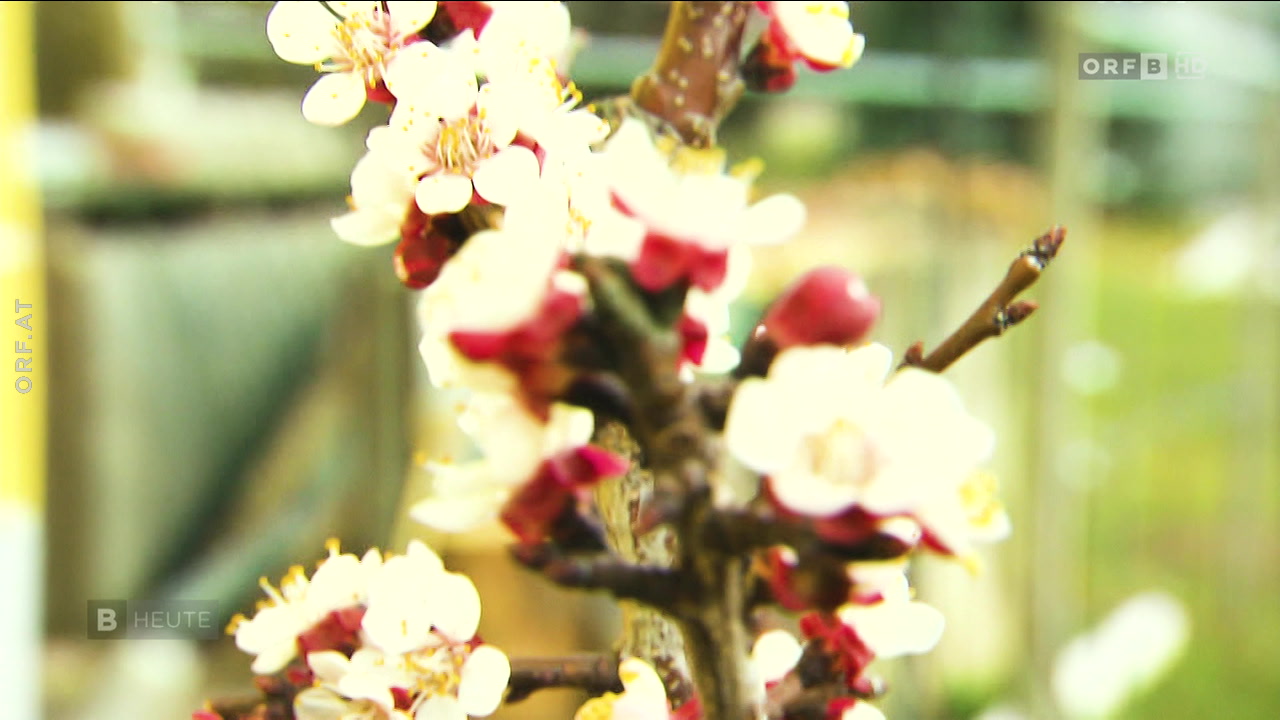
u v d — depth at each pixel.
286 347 0.89
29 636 0.73
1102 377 1.27
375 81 0.30
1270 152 1.22
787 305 0.25
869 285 0.97
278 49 0.30
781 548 0.25
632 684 0.28
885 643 0.28
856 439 0.24
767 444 0.24
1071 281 0.98
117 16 0.77
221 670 0.85
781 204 0.24
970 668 1.01
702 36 0.32
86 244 0.79
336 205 0.91
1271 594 1.32
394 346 0.91
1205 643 1.26
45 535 0.78
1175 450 1.36
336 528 0.89
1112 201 1.26
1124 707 1.13
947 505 0.24
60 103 0.77
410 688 0.29
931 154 0.98
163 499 0.83
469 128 0.28
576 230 0.27
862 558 0.24
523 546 0.25
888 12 0.92
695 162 0.26
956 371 1.00
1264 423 1.35
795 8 0.31
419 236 0.29
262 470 0.89
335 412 0.90
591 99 0.77
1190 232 1.30
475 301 0.24
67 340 0.78
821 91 0.94
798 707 0.28
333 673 0.29
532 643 0.84
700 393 0.25
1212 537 1.32
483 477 0.25
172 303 0.83
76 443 0.79
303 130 0.88
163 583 0.84
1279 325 1.34
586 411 0.25
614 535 0.31
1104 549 1.30
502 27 0.29
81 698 0.76
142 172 0.79
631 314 0.24
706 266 0.24
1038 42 0.93
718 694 0.26
